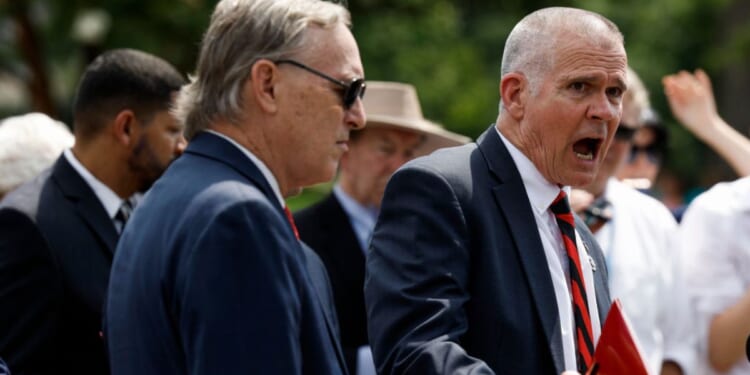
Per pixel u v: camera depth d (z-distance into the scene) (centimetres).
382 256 304
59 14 1025
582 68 304
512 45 317
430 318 290
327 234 464
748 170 474
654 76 1261
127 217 371
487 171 314
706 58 1319
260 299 239
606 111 304
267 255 243
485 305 299
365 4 1090
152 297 247
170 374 245
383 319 296
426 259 298
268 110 260
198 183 252
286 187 266
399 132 478
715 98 1545
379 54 1065
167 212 251
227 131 262
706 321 419
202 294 238
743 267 418
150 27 1016
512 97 316
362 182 474
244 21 262
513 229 306
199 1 1023
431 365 282
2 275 337
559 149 308
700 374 426
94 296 346
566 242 314
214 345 236
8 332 334
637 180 542
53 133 432
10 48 1096
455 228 302
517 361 296
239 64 260
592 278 324
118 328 257
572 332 305
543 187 313
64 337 343
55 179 363
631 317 430
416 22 1087
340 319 449
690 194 927
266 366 237
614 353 278
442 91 1059
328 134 263
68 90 1180
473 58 1096
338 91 264
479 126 1073
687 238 429
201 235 241
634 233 444
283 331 241
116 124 367
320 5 266
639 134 542
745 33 1316
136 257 255
